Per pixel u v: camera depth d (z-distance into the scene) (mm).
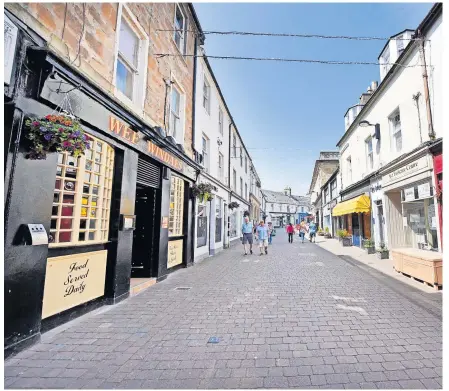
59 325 3668
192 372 2582
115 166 5035
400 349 3010
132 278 6387
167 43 7473
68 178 3912
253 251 13438
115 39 4992
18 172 2938
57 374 2545
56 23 3568
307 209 68188
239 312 4238
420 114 7785
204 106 12016
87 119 4031
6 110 2885
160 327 3658
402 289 5598
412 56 8164
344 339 3262
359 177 13406
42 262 3225
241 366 2680
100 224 4594
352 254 11773
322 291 5457
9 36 2814
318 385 2367
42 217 3248
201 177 10359
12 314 2846
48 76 3223
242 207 21641
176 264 8008
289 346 3090
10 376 2502
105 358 2838
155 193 6828
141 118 5664
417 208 8719
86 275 4195
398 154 9227
